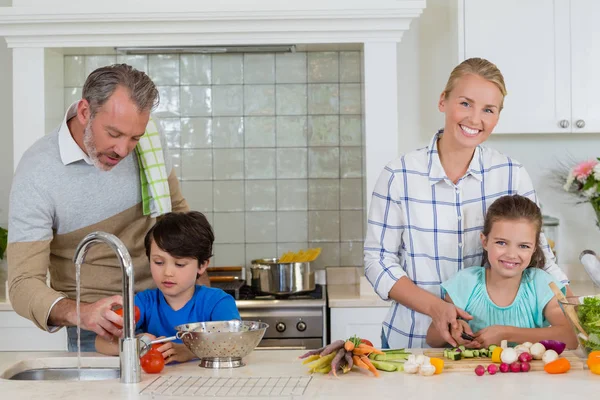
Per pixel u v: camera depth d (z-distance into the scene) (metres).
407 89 3.76
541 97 3.47
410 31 3.76
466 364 1.76
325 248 3.83
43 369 1.94
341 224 3.82
